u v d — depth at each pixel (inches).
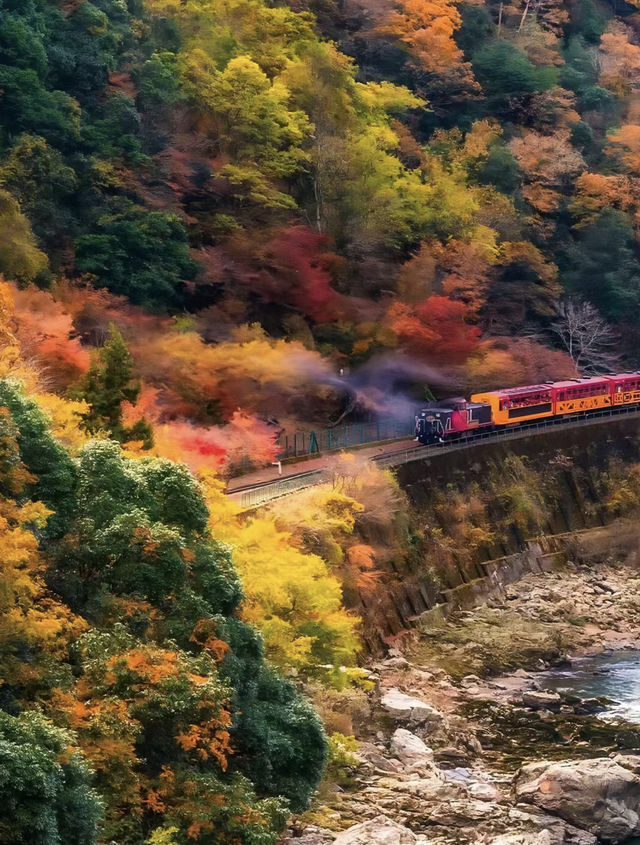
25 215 3708.2
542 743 2534.5
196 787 1651.1
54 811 1417.3
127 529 1792.6
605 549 3976.4
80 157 3959.2
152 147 4269.2
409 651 3038.9
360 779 2265.0
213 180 4298.7
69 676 1659.7
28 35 4008.4
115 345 2608.3
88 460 1886.1
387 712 2513.5
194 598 1828.2
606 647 3211.1
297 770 1887.3
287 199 4315.9
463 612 3366.1
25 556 1595.7
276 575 2215.8
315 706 2239.2
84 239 3740.2
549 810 2188.7
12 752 1384.1
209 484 2324.1
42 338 2923.2
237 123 4495.6
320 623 2306.8
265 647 2097.7
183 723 1688.0
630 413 4402.1
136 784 1616.6
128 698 1648.6
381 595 3043.8
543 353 4527.6
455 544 3535.9
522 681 2918.3
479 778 2336.4
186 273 3946.9
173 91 4421.8
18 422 1822.1
